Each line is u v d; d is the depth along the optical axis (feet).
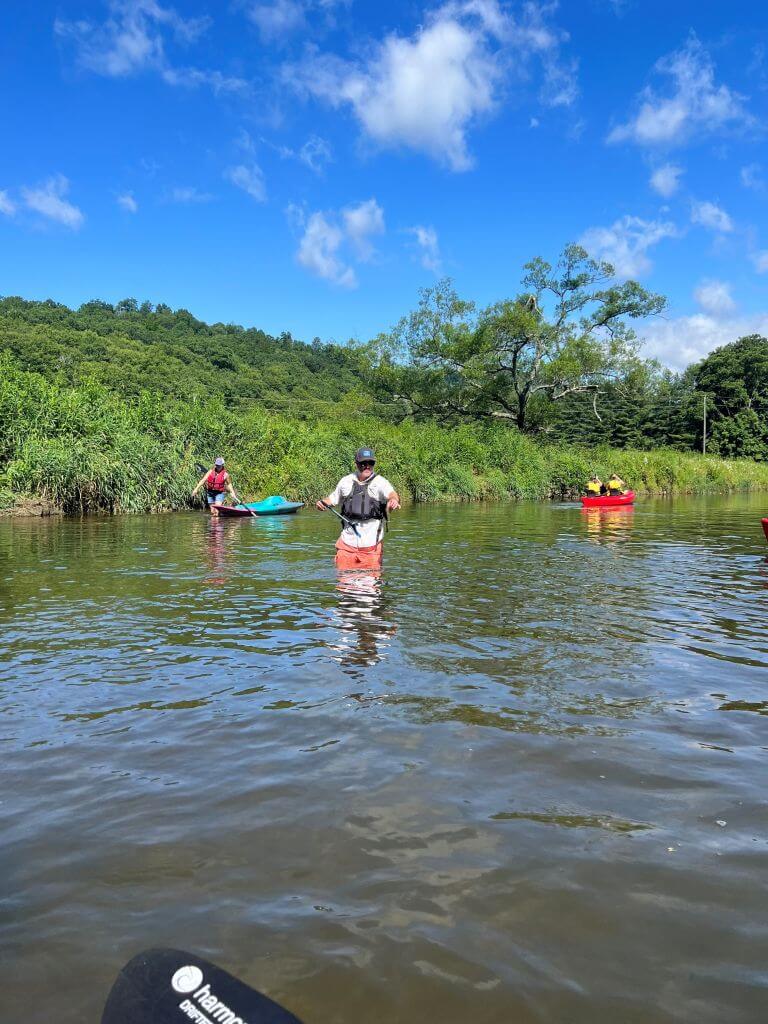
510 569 26.20
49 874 6.92
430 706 11.59
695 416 204.44
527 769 9.25
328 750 9.84
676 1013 5.18
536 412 126.62
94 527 42.04
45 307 391.45
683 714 11.32
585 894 6.59
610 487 76.18
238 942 5.95
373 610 18.67
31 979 5.54
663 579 24.41
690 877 6.86
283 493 63.46
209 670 13.48
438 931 6.08
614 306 115.44
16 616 17.93
